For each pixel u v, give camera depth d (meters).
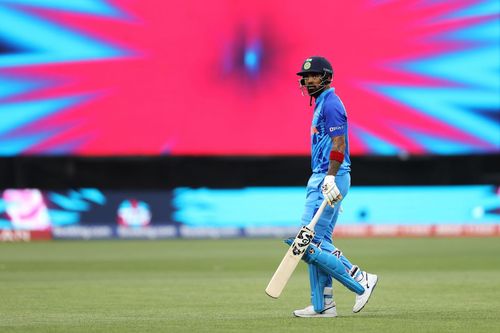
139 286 38.25
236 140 76.44
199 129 76.06
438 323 25.23
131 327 24.66
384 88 76.19
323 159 26.73
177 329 24.16
